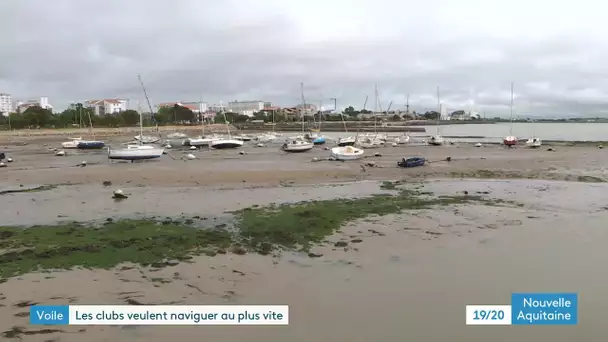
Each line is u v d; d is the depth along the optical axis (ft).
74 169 140.46
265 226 60.70
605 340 29.43
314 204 77.87
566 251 49.29
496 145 255.29
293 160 171.53
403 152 209.36
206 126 593.01
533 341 29.30
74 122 525.34
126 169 139.33
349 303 35.17
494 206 75.97
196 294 37.01
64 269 42.86
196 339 29.43
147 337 29.50
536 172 130.11
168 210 74.08
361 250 49.98
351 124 559.79
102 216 69.62
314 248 50.78
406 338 29.58
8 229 60.34
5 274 41.24
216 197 88.07
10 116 490.08
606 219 65.67
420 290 37.88
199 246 51.03
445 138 343.67
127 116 587.27
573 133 449.48
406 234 57.00
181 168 142.00
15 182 112.47
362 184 107.65
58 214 71.41
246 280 40.37
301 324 31.55
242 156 194.90
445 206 75.66
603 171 131.44
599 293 37.09
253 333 30.25
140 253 48.19
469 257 47.26
